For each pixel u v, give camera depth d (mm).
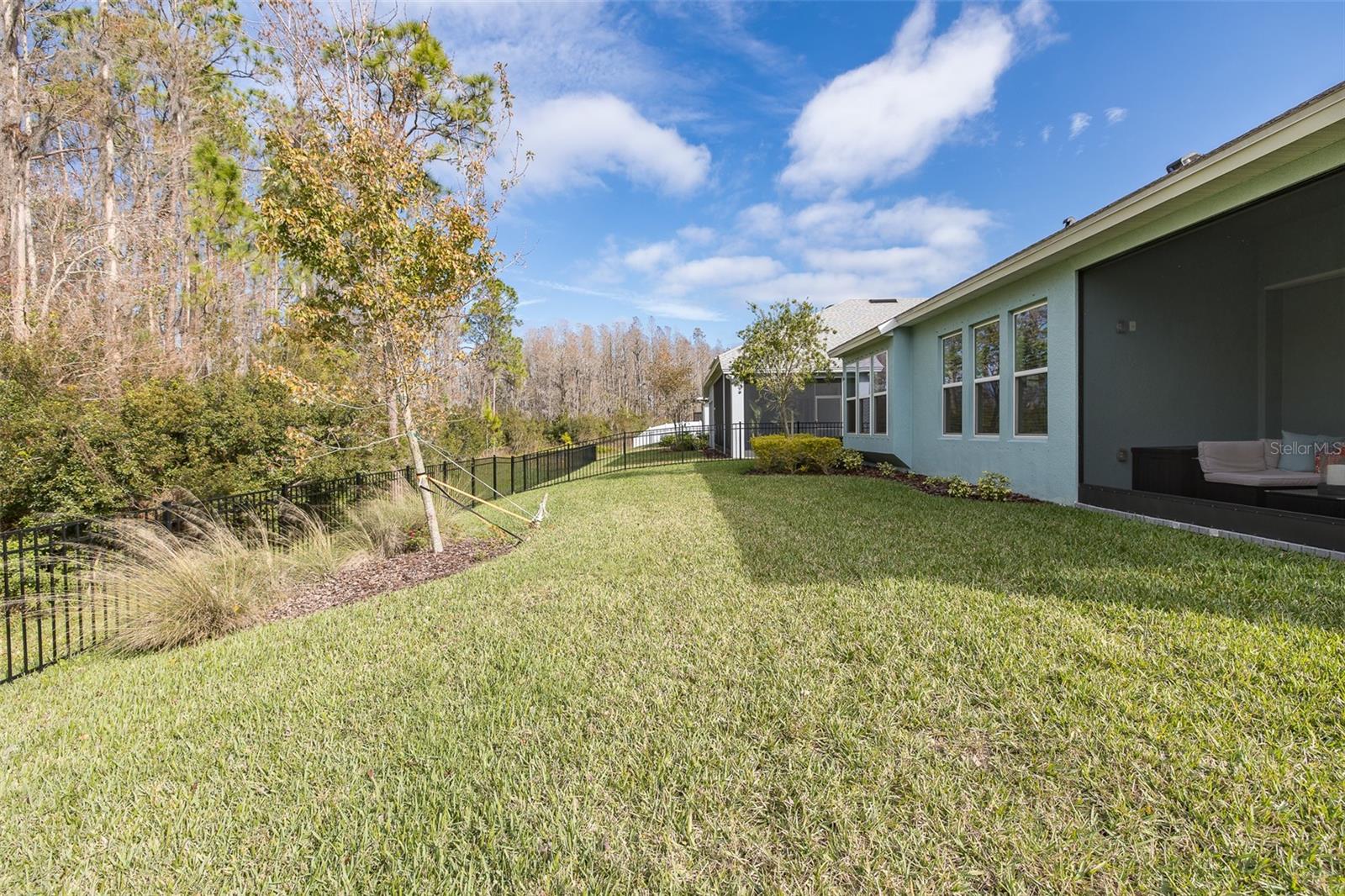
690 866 1586
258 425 7766
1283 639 2617
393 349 5871
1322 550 3988
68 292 9633
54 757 2391
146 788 2113
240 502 5902
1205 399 6988
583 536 6207
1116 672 2439
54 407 6223
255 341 12172
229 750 2344
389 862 1675
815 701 2371
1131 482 6742
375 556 6098
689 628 3279
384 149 5527
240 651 3471
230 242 10734
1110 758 1899
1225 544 4391
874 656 2746
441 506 7398
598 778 1978
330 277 5527
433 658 3123
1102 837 1592
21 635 4543
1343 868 1445
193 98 12125
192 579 4145
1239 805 1655
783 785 1883
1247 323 7109
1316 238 6453
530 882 1565
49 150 11461
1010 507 6555
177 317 11320
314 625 3875
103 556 4672
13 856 1793
